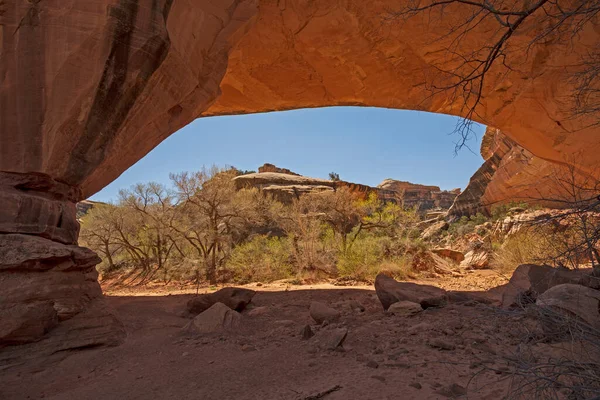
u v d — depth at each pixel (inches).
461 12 300.4
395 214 688.4
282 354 146.1
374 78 377.4
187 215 607.8
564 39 310.3
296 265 546.3
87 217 663.8
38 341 161.3
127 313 243.8
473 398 89.8
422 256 559.2
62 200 209.8
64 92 187.6
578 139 366.9
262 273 517.7
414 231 711.7
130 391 119.3
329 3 311.3
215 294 254.7
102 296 207.6
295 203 695.7
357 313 228.7
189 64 245.4
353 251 545.6
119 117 209.2
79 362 153.9
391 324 182.2
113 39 187.2
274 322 217.5
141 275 601.6
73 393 121.7
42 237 187.9
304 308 265.4
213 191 571.2
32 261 168.4
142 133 252.1
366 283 425.1
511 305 169.9
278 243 604.4
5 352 151.4
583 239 73.4
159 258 615.8
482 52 332.5
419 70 366.0
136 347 172.9
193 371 134.6
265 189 1148.5
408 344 144.9
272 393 106.7
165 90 230.2
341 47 347.6
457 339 144.8
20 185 189.6
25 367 145.6
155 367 142.9
